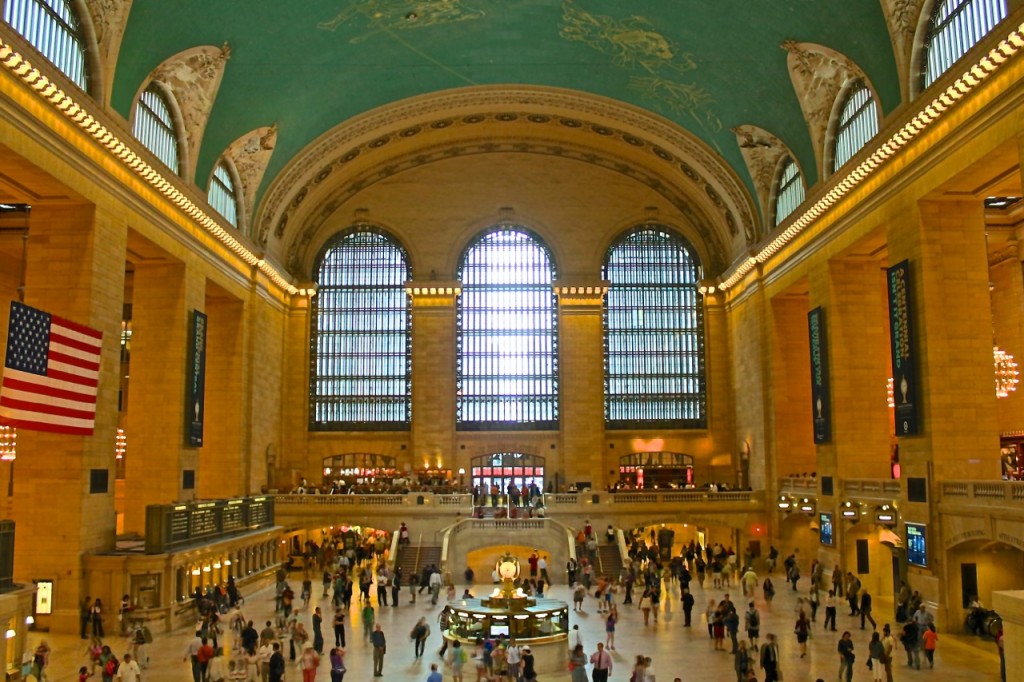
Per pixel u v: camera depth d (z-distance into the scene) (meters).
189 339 33.62
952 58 24.86
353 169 47.59
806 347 41.25
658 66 36.47
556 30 34.84
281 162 40.88
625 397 49.78
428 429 48.12
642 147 45.84
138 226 29.30
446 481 45.53
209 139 34.09
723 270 49.41
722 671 20.64
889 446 33.50
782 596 32.47
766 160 39.69
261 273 42.44
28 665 18.81
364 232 49.94
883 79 27.97
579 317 49.06
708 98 37.31
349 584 31.12
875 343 33.88
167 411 32.75
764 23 30.59
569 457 48.03
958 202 26.75
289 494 41.22
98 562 24.92
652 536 47.94
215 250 36.56
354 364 49.56
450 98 41.84
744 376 45.75
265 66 33.22
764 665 18.09
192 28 28.64
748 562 38.88
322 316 49.81
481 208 49.94
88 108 24.53
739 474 47.06
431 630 25.98
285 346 48.22
